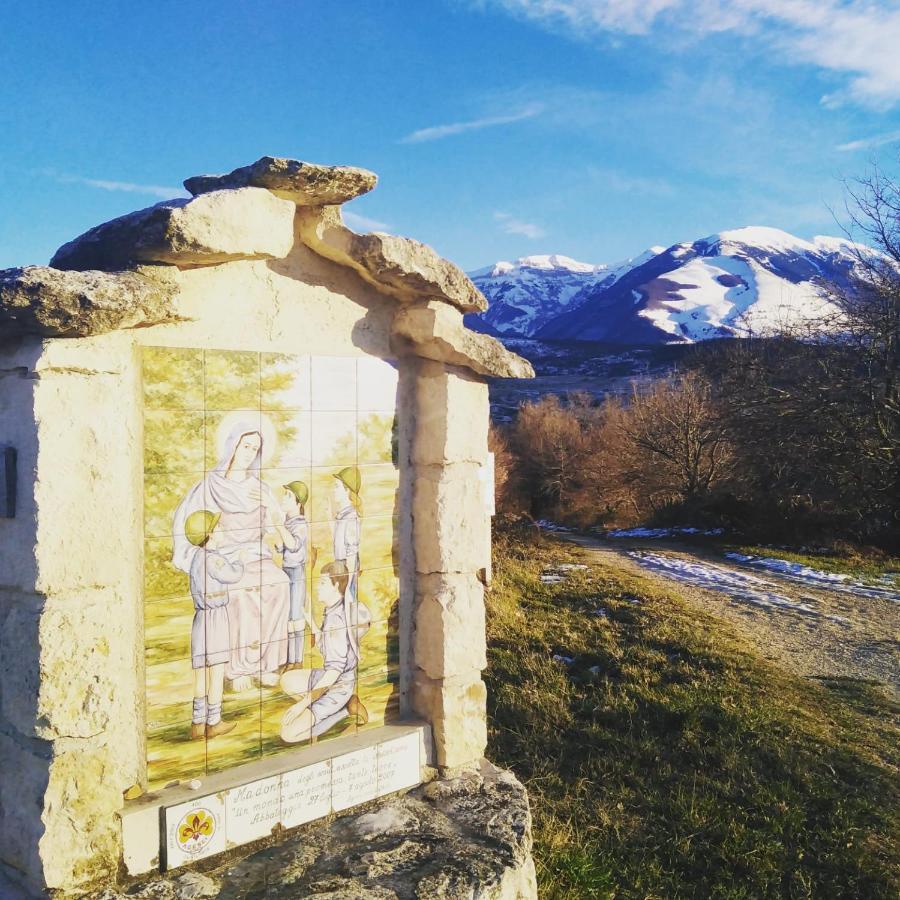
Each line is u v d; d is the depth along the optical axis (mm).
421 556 4668
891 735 7625
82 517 3330
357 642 4438
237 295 3982
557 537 24172
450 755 4605
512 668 9078
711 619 12266
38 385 3225
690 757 6840
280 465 4086
